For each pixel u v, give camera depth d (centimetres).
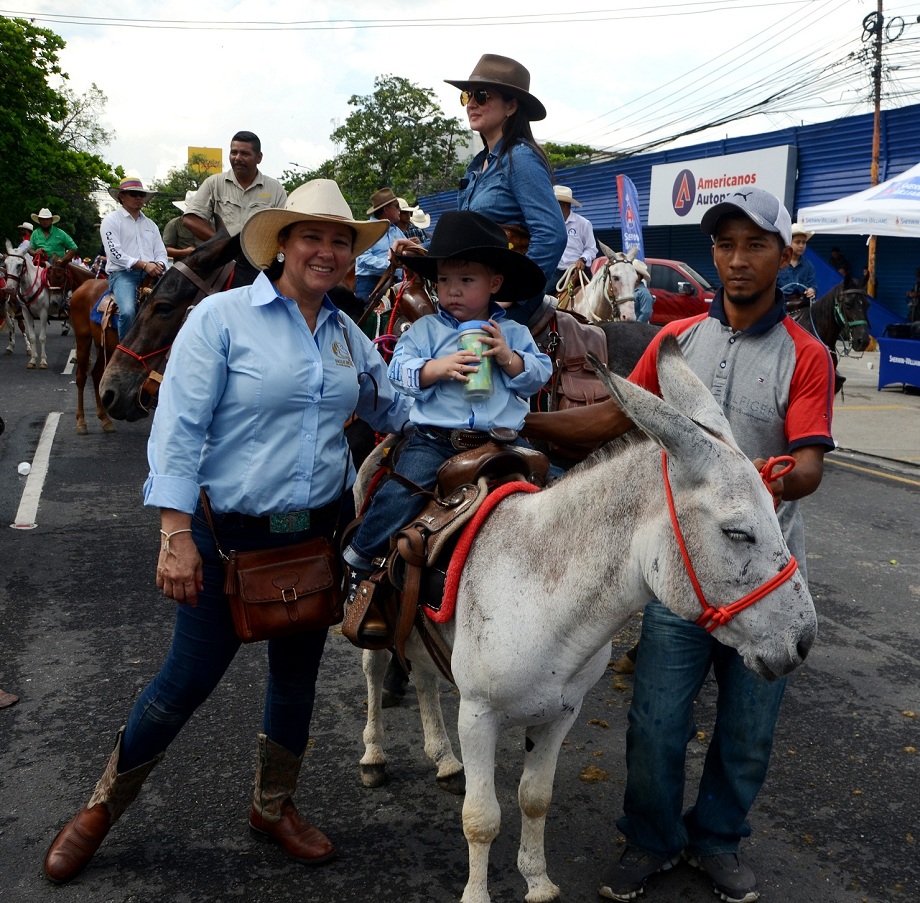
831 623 543
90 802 304
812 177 1953
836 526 739
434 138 4312
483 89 418
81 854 298
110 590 557
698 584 220
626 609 242
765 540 214
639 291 1037
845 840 334
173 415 262
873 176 1786
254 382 268
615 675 468
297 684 306
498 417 281
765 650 215
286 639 302
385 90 4244
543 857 288
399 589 277
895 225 1198
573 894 299
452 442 283
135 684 439
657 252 2580
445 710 430
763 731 287
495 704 257
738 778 292
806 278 1184
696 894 301
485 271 280
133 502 745
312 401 277
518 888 302
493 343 271
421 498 283
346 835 330
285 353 271
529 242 429
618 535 238
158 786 357
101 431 1028
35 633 494
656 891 302
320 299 285
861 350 1155
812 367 266
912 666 486
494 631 250
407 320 454
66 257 1756
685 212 2253
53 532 664
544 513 254
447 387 282
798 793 364
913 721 425
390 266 512
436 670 303
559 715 263
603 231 2781
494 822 261
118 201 911
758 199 265
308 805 348
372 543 291
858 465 965
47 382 1384
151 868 307
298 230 270
